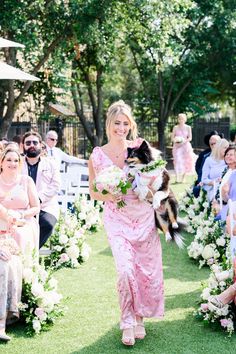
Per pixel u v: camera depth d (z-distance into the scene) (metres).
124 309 5.09
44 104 19.75
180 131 18.02
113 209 5.33
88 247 8.30
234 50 27.77
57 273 7.56
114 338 5.31
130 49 26.83
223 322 5.38
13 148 6.42
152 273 5.32
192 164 18.00
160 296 5.37
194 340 5.25
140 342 5.21
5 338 5.22
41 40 16.89
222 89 36.25
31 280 5.68
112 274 7.54
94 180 5.21
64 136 25.03
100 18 16.47
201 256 8.12
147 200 5.30
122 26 17.02
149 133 29.89
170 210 5.32
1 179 6.39
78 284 7.04
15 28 14.86
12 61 16.66
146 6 16.91
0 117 18.23
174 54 19.81
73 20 16.28
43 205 7.56
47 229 7.40
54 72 18.62
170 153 29.58
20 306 5.51
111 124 5.40
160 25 17.78
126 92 35.31
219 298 5.43
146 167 5.20
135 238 5.25
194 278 7.28
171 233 5.34
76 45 17.73
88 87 24.98
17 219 6.07
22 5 14.90
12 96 17.02
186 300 6.35
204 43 27.05
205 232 8.14
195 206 10.80
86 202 10.65
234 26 26.00
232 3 26.38
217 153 10.30
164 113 28.58
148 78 29.11
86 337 5.34
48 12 16.27
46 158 7.77
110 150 5.46
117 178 5.11
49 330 5.52
